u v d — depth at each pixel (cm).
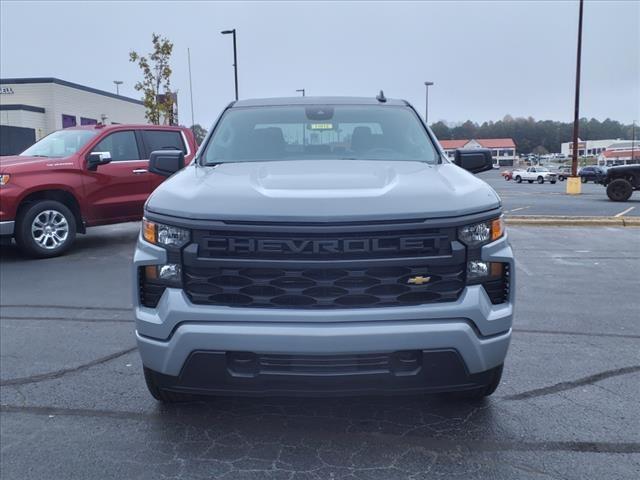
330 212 295
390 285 299
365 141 450
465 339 299
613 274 798
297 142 449
